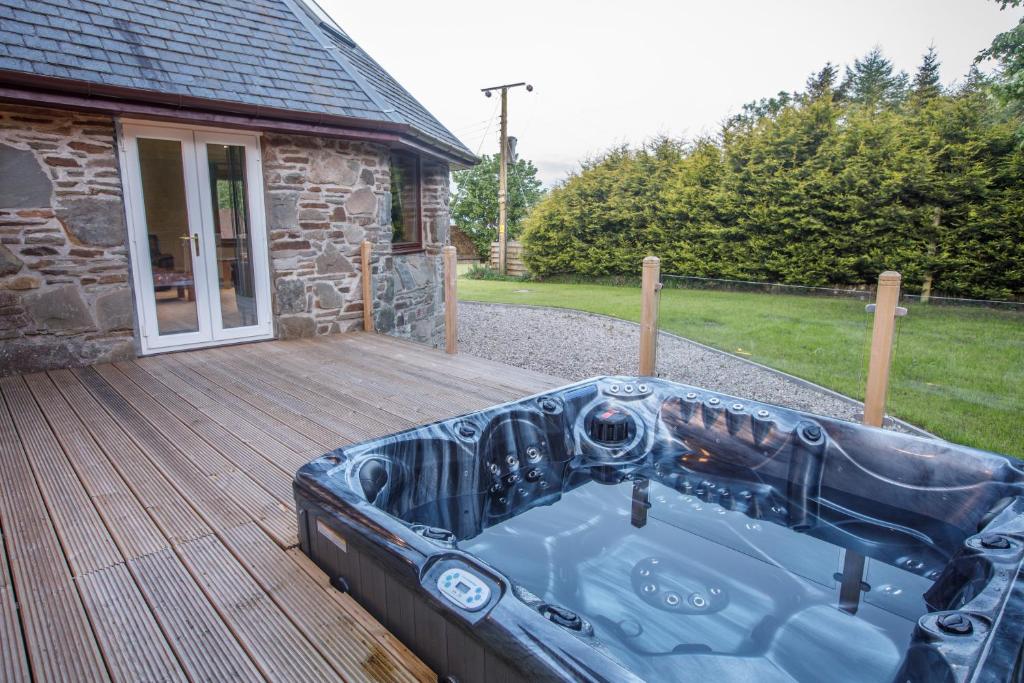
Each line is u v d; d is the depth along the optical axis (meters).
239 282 5.15
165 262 4.75
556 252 12.82
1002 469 2.05
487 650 1.25
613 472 3.02
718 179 9.17
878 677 1.62
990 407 2.86
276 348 5.10
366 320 5.86
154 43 4.62
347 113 5.21
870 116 7.59
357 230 5.69
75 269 4.32
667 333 4.28
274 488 2.52
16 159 3.99
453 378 4.23
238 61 5.01
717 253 9.16
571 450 3.05
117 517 2.26
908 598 1.98
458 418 2.59
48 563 1.95
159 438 3.08
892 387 3.21
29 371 4.25
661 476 2.98
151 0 4.96
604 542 2.37
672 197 9.77
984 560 1.59
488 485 2.64
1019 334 2.76
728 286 3.96
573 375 5.52
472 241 22.00
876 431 2.43
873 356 3.03
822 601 1.97
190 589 1.81
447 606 1.35
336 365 4.57
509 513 2.61
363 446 2.18
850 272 7.39
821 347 3.49
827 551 2.29
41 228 4.15
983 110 6.55
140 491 2.48
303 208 5.29
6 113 3.92
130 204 4.51
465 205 21.47
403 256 6.61
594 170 11.79
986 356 2.86
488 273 15.08
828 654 1.72
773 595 2.01
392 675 1.46
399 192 6.66
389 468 2.18
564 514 2.60
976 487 2.11
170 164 4.64
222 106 4.46
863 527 2.42
